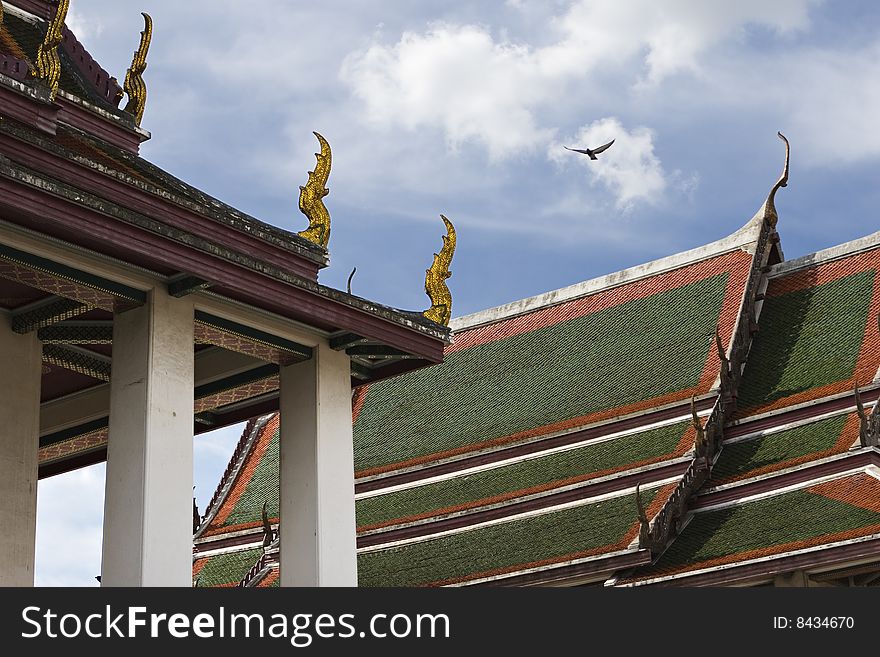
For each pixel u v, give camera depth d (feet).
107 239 52.11
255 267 57.31
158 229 53.72
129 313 56.24
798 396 121.70
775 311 137.90
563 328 150.41
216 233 57.98
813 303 135.74
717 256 145.59
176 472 54.60
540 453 130.93
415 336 64.85
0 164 48.73
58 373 71.10
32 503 61.62
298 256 60.90
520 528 120.67
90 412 72.18
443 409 146.10
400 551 125.29
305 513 61.26
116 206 52.37
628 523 113.91
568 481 122.93
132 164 60.34
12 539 60.49
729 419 123.44
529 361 147.74
